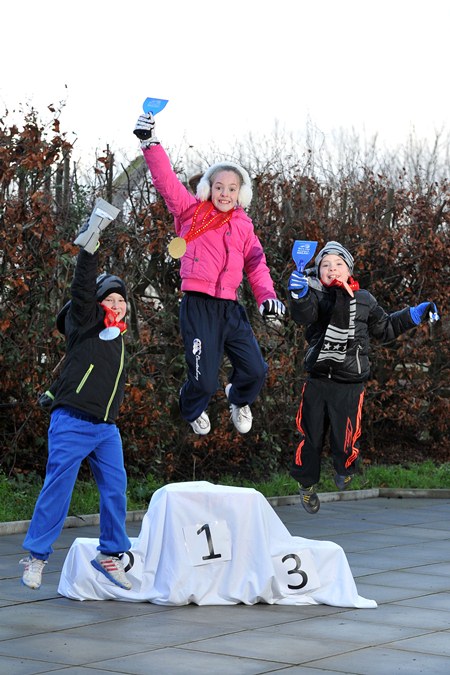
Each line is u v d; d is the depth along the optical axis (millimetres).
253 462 17344
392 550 11992
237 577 9055
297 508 15703
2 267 13984
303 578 9102
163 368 15766
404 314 8852
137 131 8031
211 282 8203
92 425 8633
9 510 13055
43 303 14109
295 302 8336
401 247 19266
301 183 18547
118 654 7188
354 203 19562
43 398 8867
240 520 9109
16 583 9656
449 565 11016
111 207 8109
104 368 8609
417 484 18078
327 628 8117
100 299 8656
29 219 13867
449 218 19484
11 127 13766
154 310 15656
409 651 7387
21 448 14773
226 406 16344
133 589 9062
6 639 7586
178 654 7219
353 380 8781
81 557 9070
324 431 9070
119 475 8844
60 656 7109
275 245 17719
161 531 9125
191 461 16672
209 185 8273
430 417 20250
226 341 8406
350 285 8641
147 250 15258
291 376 17438
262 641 7645
